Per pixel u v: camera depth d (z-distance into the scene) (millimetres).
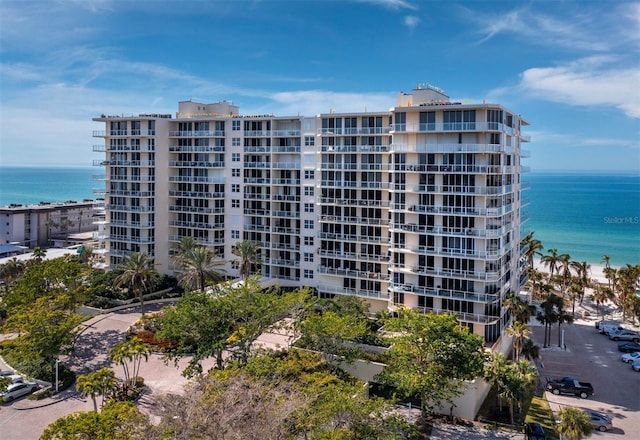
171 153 98562
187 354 66125
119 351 52625
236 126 92875
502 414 53875
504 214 68875
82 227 152250
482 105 63812
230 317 57938
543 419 52688
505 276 72125
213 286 71125
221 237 95375
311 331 55031
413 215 70312
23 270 94375
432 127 67375
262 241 92062
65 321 59875
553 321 73312
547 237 197625
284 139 89375
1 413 51188
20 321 59625
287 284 89125
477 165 65562
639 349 73750
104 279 89312
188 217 97375
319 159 83938
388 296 78000
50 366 60312
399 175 70938
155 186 96688
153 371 61094
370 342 63062
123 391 53875
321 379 43656
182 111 100625
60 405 52906
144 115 100750
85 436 33969
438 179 68250
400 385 49094
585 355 72625
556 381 59719
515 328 59938
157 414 41750
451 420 51938
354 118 80062
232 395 37312
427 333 50656
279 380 42906
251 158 92125
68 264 75062
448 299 68125
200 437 34500
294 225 89562
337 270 82750
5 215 132000
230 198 94438
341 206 82062
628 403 56812
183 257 84438
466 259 66938
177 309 59188
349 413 38250
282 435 34375
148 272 83312
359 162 80625
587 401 57281
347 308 69500
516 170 78062
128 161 98062
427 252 69250
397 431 43375
